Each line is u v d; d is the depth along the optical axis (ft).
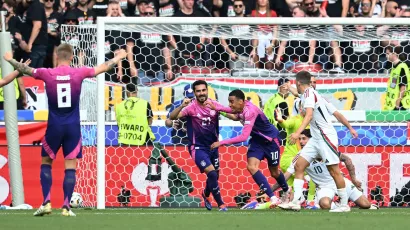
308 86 115.14
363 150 142.92
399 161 142.92
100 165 130.52
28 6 166.40
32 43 165.17
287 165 135.33
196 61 152.87
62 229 85.15
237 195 143.13
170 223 92.84
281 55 152.15
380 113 146.00
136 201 141.79
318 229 86.07
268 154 125.70
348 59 152.66
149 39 152.46
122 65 150.92
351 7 172.86
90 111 141.69
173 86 150.71
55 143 101.60
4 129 142.00
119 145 142.10
